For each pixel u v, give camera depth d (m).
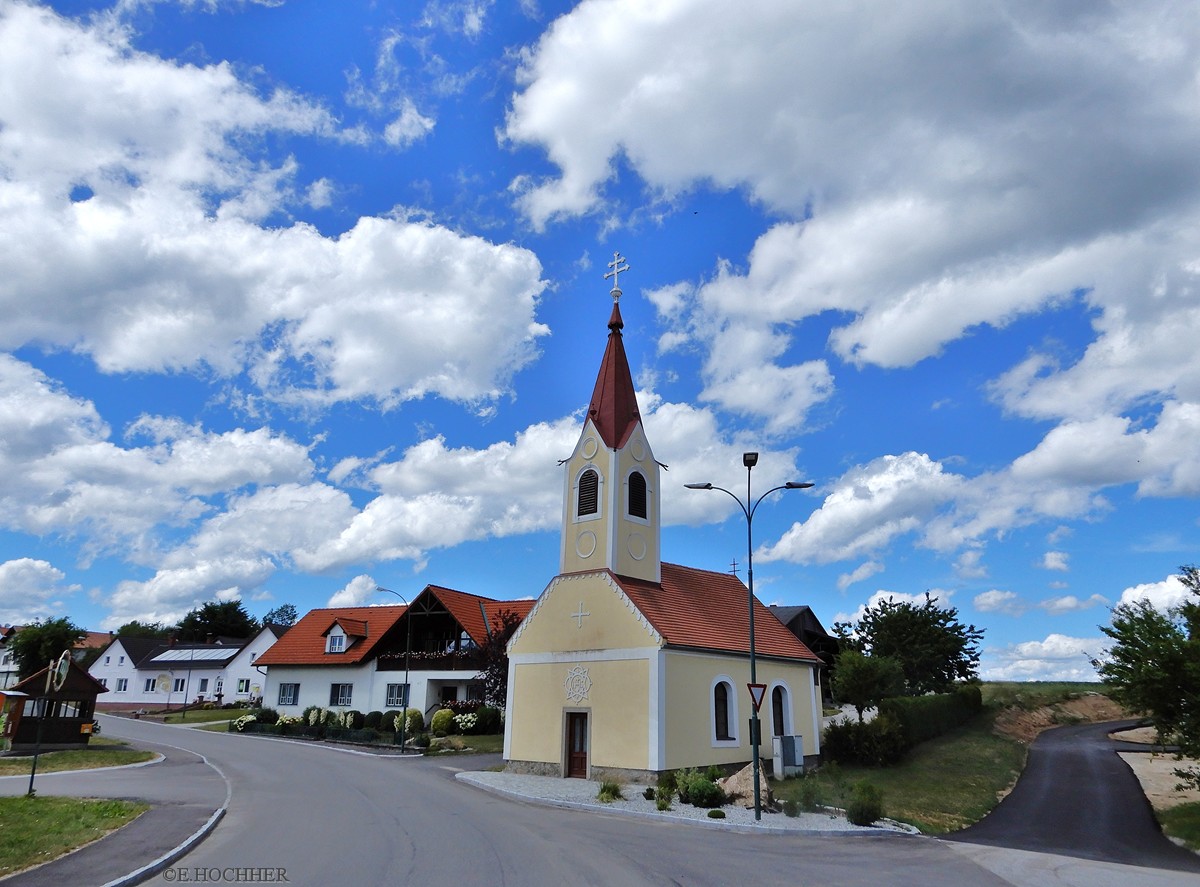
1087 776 31.45
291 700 50.66
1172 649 19.58
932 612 51.03
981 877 14.21
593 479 30.06
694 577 34.12
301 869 12.81
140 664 76.44
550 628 29.09
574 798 22.06
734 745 28.38
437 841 15.42
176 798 20.56
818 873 13.78
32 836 14.10
